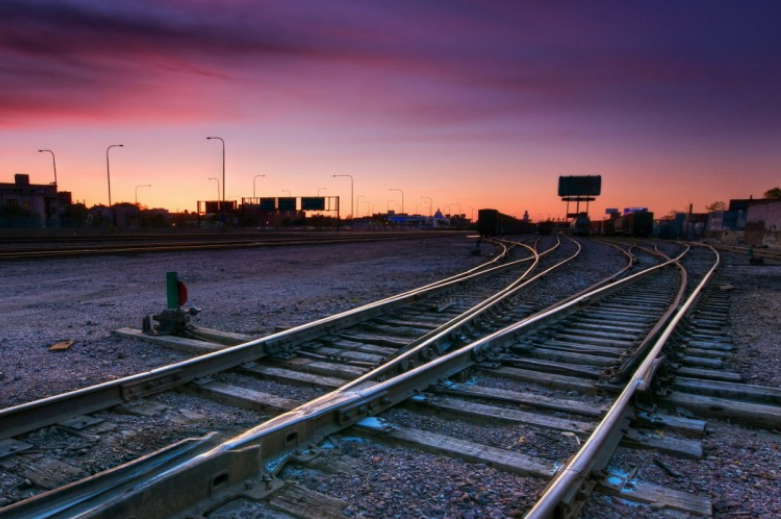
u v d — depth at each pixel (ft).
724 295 36.04
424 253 83.87
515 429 12.33
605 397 14.73
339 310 29.32
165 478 7.55
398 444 11.38
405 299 29.68
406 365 16.38
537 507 7.70
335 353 18.92
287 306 30.60
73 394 12.52
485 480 9.75
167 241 112.68
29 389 15.01
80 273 48.55
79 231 163.12
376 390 12.93
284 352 18.80
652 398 13.84
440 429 12.43
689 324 24.82
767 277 47.91
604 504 8.99
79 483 8.04
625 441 11.43
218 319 26.43
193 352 19.58
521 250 90.27
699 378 16.22
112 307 29.78
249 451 9.04
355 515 8.40
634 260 65.10
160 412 13.16
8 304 30.86
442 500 9.00
